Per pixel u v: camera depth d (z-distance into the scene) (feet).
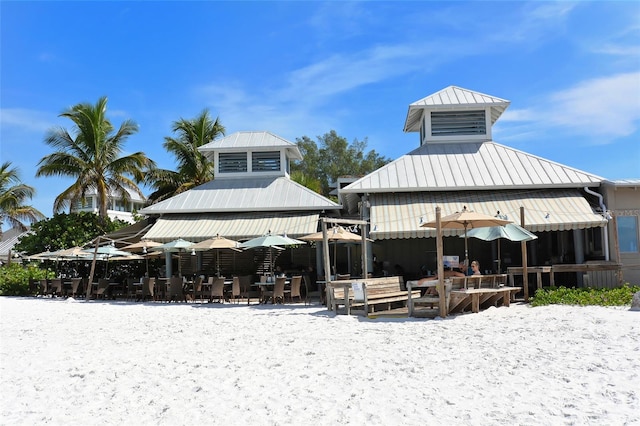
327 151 206.08
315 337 41.78
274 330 46.03
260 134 97.81
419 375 29.07
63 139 119.55
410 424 21.74
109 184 123.54
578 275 68.28
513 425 21.08
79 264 110.11
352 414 23.22
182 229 81.61
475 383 27.14
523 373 28.63
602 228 69.15
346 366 31.71
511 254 91.15
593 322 43.01
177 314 61.00
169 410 24.86
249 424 22.58
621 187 69.67
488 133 85.05
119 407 25.76
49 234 109.29
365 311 53.36
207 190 90.48
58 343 43.91
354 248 95.20
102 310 67.87
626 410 22.24
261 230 79.00
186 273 95.09
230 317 56.34
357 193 76.84
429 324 46.32
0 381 31.58
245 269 93.97
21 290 97.86
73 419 24.29
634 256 69.05
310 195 86.02
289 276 84.43
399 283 61.46
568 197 71.72
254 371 31.40
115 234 93.09
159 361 35.01
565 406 23.08
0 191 155.12
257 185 90.99
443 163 78.74
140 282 84.07
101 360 36.29
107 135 123.65
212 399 26.25
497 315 50.37
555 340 36.65
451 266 59.36
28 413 25.43
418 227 67.31
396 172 76.89
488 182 73.41
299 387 27.66
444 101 85.40
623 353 31.91
